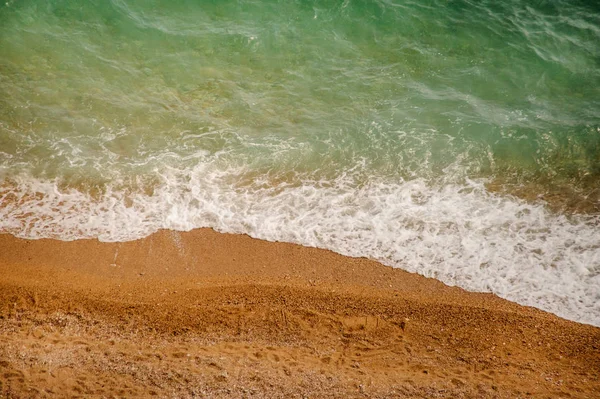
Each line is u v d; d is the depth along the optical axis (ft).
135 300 30.86
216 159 39.83
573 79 46.21
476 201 38.01
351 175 39.42
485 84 45.80
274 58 46.70
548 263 34.40
